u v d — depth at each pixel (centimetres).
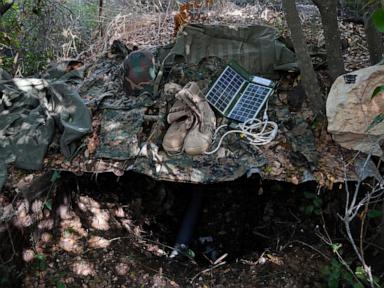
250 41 291
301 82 263
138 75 275
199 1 412
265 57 286
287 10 230
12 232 225
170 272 254
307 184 277
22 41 382
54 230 261
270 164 238
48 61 370
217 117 268
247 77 284
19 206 230
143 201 299
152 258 263
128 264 252
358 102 223
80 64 324
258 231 279
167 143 246
